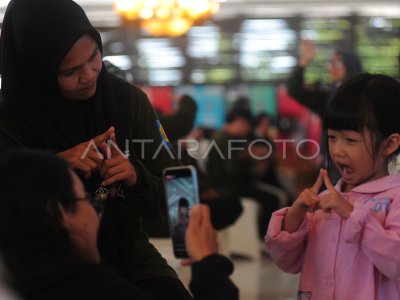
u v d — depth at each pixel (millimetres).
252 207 7434
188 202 2375
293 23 9281
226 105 9281
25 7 2465
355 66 5656
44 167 1838
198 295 1977
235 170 7410
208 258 2031
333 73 5684
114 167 2475
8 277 1754
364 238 2271
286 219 2488
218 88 9375
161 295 2602
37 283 1754
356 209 2283
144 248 2693
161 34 9172
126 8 8742
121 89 2688
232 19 9500
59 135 2555
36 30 2430
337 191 2400
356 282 2357
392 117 2389
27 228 1773
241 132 7727
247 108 8164
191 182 2383
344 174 2463
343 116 2391
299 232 2480
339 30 9070
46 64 2430
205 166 7086
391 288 2344
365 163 2398
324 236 2459
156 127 2756
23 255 1762
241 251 7336
